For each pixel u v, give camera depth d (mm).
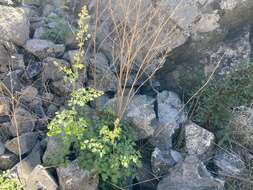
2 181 1344
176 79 1684
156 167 1457
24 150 1450
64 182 1351
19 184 1359
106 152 1352
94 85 1488
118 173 1346
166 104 1597
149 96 1632
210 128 1595
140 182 1438
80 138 1340
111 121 1444
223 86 1600
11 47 1578
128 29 1640
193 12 1622
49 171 1394
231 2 1635
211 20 1644
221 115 1582
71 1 1828
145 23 1577
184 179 1405
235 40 1713
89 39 1678
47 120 1493
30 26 1715
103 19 1710
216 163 1510
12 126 1479
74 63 1538
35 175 1361
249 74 1604
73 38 1657
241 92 1597
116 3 1665
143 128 1481
